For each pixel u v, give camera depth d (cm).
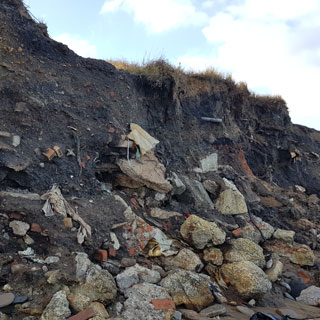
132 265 507
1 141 537
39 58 683
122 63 962
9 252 446
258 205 923
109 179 697
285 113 1415
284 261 727
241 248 623
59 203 503
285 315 486
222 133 1071
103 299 404
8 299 381
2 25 631
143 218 649
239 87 1222
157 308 416
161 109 900
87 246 490
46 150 574
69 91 689
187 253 567
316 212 1069
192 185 801
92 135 661
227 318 452
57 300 376
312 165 1491
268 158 1284
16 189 523
